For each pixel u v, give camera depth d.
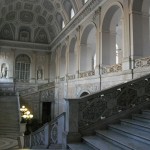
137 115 7.22
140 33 12.66
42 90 28.73
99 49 16.59
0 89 32.12
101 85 15.63
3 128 18.31
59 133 7.55
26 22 33.03
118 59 27.81
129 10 12.88
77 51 21.58
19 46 33.84
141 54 12.47
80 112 6.84
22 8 30.48
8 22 32.06
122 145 5.17
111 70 14.52
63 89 25.66
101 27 16.45
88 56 21.16
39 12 31.38
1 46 32.88
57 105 28.00
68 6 24.69
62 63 29.25
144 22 12.86
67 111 6.73
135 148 4.71
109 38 16.52
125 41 13.06
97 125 6.97
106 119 7.18
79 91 20.14
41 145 9.30
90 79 17.58
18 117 20.12
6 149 12.91
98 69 16.39
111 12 15.82
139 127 6.19
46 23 32.94
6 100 25.23
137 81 7.96
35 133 11.10
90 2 18.16
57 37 30.09
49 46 35.25
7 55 33.19
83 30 20.30
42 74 34.94
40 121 28.02
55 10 27.86
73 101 6.70
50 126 8.51
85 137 6.47
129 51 12.58
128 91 7.77
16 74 33.66
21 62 34.16
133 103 7.80
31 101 27.88
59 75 29.12
